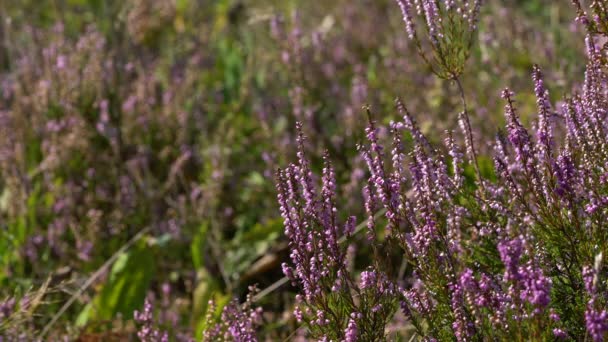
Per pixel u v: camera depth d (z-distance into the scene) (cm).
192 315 171
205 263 184
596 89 138
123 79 209
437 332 135
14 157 188
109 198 193
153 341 153
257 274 186
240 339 142
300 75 212
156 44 258
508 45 213
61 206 188
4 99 208
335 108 212
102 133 197
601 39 159
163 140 209
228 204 199
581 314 133
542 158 134
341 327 135
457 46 140
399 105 140
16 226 182
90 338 164
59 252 183
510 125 134
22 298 163
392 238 137
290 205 139
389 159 176
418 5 140
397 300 136
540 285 123
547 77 195
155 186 199
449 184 139
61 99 200
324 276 135
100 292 170
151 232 190
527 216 129
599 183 135
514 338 126
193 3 291
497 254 138
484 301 127
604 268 133
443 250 134
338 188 189
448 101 198
